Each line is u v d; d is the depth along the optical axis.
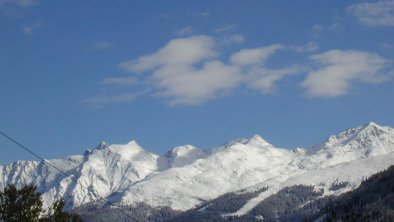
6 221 69.62
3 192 71.00
